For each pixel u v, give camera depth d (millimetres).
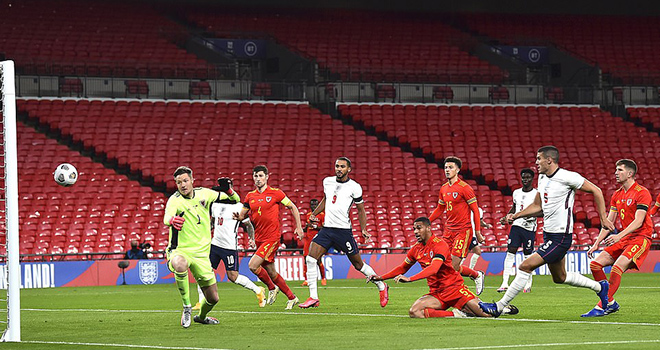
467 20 145875
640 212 39719
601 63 137750
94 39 121562
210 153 98125
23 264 71750
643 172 109000
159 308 48094
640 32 146625
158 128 100562
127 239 83625
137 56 120438
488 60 136625
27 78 105188
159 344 30719
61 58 116125
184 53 123688
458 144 108312
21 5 123188
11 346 30938
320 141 103500
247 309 45906
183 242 35031
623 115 121312
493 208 95875
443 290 38406
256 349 28859
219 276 77375
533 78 129750
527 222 56281
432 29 141125
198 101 108438
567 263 84250
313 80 121688
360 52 132000
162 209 87125
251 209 45625
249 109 108125
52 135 98688
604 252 41156
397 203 93812
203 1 138625
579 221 97000
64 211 83812
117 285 74000
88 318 42250
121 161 95688
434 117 113062
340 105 113375
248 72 124125
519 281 36938
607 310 38938
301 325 36750
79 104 101938
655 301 48156
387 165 100875
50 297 58844
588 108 119312
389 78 123438
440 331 33094
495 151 107750
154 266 76688
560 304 46688
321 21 139125
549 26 146250
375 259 80812
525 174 56312
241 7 141375
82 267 74062
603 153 110312
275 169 97500
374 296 55281
